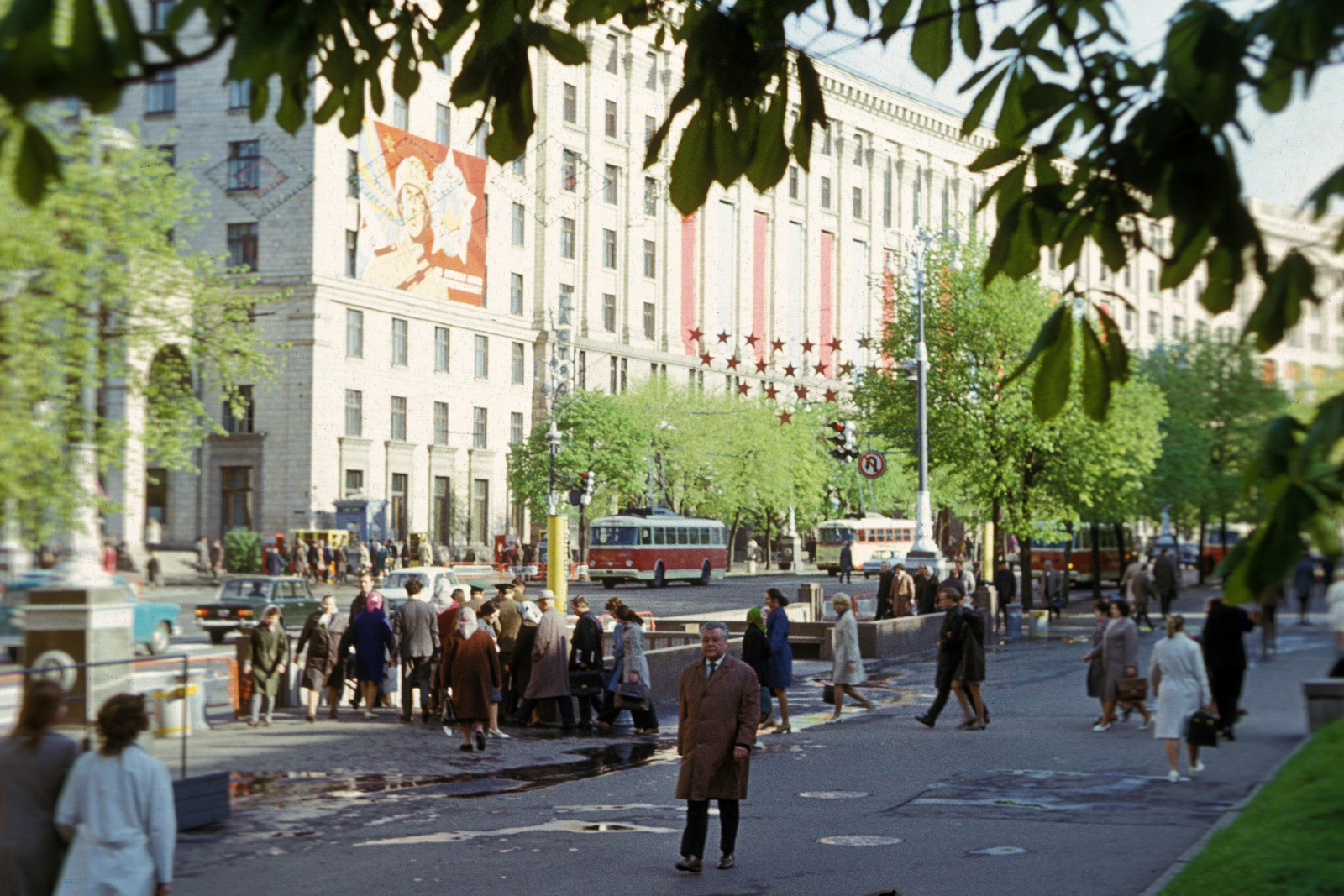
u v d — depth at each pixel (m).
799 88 2.96
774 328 88.12
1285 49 2.53
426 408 67.75
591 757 17.05
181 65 2.24
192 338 35.41
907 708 22.03
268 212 59.94
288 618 33.41
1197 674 14.62
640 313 81.81
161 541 62.12
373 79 3.18
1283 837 10.16
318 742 17.70
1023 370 3.10
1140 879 9.87
